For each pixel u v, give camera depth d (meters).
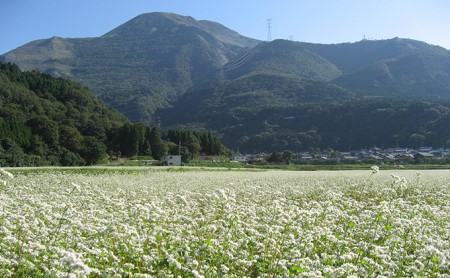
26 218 11.64
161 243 9.80
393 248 10.04
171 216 13.05
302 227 11.81
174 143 108.38
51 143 78.62
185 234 10.96
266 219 12.20
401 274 8.70
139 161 87.19
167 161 83.31
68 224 11.08
